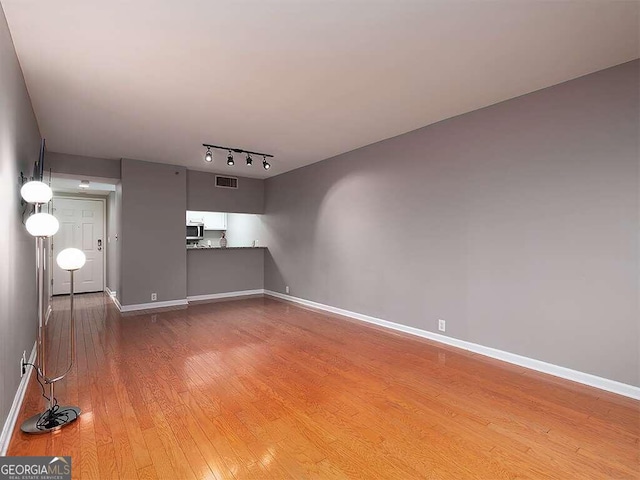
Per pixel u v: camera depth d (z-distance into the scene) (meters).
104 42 2.24
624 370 2.53
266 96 3.11
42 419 2.11
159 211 5.66
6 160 2.03
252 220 7.62
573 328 2.78
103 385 2.69
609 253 2.59
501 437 2.02
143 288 5.54
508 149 3.19
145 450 1.87
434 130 3.83
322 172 5.57
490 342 3.35
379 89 2.98
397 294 4.30
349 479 1.67
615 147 2.56
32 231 2.11
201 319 4.91
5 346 1.96
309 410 2.33
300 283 6.13
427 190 3.92
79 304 5.95
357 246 4.90
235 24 2.07
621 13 1.96
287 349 3.59
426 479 1.67
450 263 3.69
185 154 5.13
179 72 2.66
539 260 2.98
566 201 2.81
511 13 1.98
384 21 2.05
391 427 2.12
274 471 1.72
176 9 1.92
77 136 4.22
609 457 1.83
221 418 2.21
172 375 2.90
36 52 2.35
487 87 2.93
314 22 2.05
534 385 2.71
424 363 3.19
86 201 7.17
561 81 2.82
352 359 3.30
